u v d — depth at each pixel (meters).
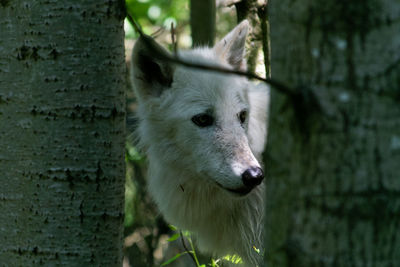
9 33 4.96
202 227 8.48
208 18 12.20
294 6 3.00
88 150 5.03
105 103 5.08
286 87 2.92
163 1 17.97
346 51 2.83
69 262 5.05
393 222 2.85
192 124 7.46
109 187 5.20
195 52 8.36
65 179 4.98
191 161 7.67
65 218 5.02
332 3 2.83
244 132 7.43
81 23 4.91
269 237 3.32
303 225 3.02
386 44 2.77
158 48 7.41
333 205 2.90
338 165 2.88
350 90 2.83
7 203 5.11
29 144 4.98
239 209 8.19
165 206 8.50
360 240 2.88
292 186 3.08
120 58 5.25
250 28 10.12
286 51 3.07
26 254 5.07
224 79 7.61
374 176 2.82
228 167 7.03
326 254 2.95
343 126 2.85
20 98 4.98
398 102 2.78
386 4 2.76
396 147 2.79
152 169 8.55
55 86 4.91
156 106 7.93
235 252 8.52
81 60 4.94
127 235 12.25
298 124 2.99
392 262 2.88
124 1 5.19
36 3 4.86
